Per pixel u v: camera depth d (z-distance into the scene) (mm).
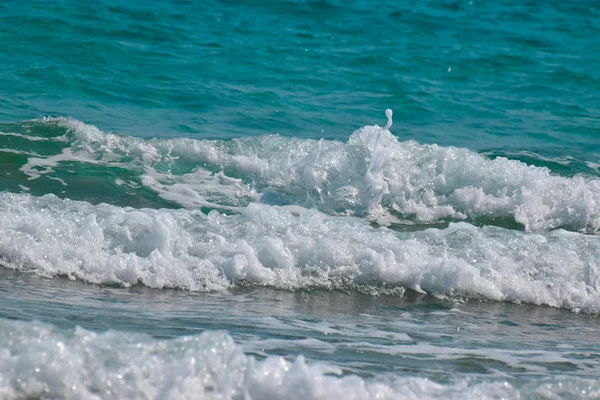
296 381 13133
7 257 22375
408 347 18047
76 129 35656
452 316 21609
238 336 17656
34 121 36312
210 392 13039
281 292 22391
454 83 55594
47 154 33844
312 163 32688
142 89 47312
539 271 24094
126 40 57531
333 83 52781
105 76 49094
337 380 13406
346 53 60531
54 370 12867
